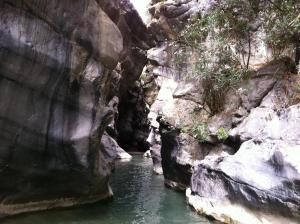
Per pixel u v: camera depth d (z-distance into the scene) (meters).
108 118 10.85
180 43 16.98
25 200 9.25
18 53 8.09
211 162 10.91
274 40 12.05
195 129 13.96
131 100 32.66
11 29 7.92
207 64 13.89
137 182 16.31
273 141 8.96
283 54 12.33
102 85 10.55
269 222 8.41
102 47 10.28
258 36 13.21
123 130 33.88
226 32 13.66
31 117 8.76
